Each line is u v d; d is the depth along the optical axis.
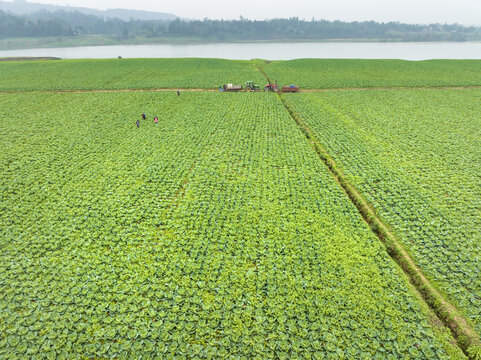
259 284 16.95
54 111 43.97
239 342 14.30
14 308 15.73
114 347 14.03
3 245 19.77
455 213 22.27
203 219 22.12
